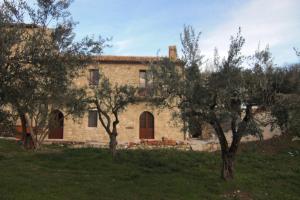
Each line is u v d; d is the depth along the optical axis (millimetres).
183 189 16781
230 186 17562
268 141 27406
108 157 22844
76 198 14703
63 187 16016
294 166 21891
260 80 16234
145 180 18078
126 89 24891
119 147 29562
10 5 12602
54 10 13523
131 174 19031
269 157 23750
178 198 15602
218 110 16391
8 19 12078
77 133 37438
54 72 12125
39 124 26172
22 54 11477
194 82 16328
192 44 17078
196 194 16281
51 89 12266
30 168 19656
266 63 16656
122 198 15102
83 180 17578
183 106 16781
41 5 13328
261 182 18719
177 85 16484
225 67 16219
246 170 20938
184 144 31031
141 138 37719
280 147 25969
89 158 22516
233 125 17516
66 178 17734
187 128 17109
